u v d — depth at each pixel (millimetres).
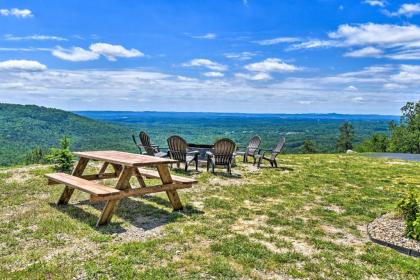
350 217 5160
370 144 42656
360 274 3264
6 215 4730
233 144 7938
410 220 4336
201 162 8750
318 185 7395
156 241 3844
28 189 6086
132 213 4895
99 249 3631
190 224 4500
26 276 3027
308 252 3756
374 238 4172
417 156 17344
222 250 3660
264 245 3859
